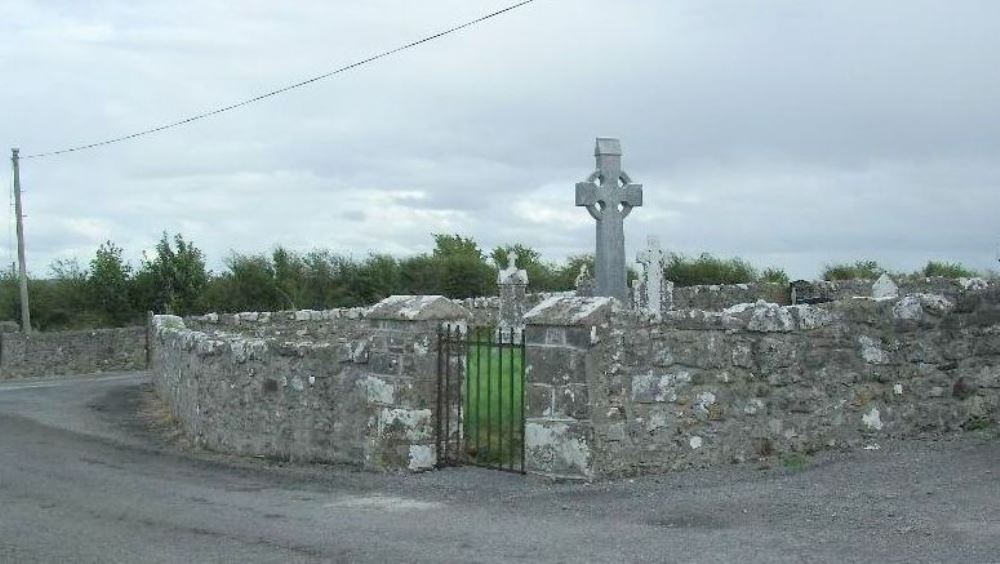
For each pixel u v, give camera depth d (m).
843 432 11.87
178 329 20.84
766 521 8.54
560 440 10.57
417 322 11.82
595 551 7.82
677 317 10.98
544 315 10.72
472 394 13.87
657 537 8.16
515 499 9.99
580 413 10.45
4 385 30.09
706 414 11.11
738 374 11.34
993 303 12.70
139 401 22.73
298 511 9.97
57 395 24.66
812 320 11.77
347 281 42.22
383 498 10.47
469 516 9.35
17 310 48.66
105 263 46.62
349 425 12.58
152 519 9.74
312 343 13.38
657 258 26.88
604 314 10.52
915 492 9.34
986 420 12.52
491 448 12.04
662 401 10.87
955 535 7.78
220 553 8.27
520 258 43.22
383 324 12.16
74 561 8.14
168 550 8.43
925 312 12.39
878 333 12.14
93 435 16.89
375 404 12.12
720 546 7.78
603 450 10.52
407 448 11.75
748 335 11.42
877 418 12.05
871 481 9.95
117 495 11.16
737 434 11.30
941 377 12.41
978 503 8.78
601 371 10.50
